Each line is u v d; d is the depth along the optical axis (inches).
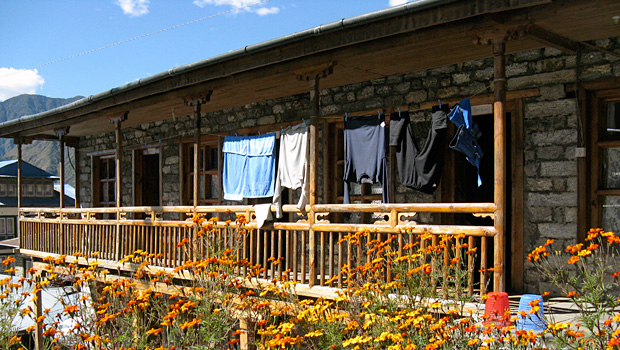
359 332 191.2
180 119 482.3
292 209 288.2
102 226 417.1
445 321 166.2
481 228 220.7
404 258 203.2
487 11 213.5
